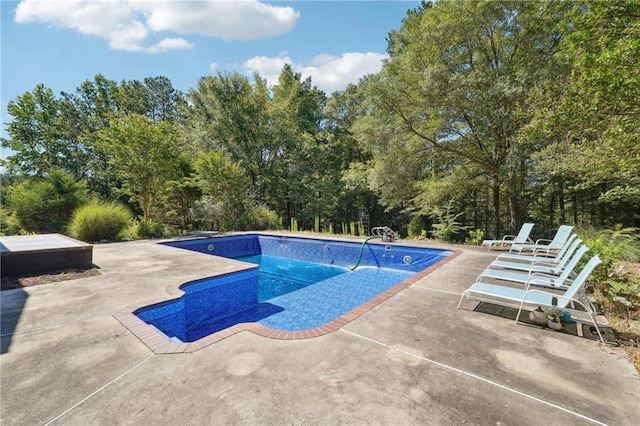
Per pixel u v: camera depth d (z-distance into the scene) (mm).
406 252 9031
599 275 4426
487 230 19234
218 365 2484
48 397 2107
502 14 10625
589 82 4184
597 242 5211
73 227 10156
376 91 11891
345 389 2158
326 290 7047
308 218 22797
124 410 1962
